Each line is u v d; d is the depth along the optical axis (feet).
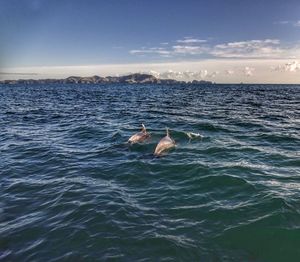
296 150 52.26
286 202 30.42
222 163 43.96
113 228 26.37
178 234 25.34
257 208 29.50
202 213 28.86
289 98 226.58
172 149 51.78
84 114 111.86
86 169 42.75
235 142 57.47
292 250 23.36
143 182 37.47
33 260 22.62
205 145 54.49
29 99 213.87
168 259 22.24
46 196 33.78
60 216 28.96
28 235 25.98
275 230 25.66
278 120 92.22
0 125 86.02
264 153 49.75
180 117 96.58
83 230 26.21
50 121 93.86
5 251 23.90
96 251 23.35
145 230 25.96
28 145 58.70
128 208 30.12
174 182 37.27
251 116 101.96
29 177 40.32
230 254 22.82
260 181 36.70
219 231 25.67
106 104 161.89
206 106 143.13
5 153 52.90
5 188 36.55
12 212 30.30
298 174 39.55
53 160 47.80
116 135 64.28
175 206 30.55
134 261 22.04
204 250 23.22
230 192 33.81
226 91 368.89
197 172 40.14
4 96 252.42
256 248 23.54
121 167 42.98
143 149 52.19
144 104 157.79
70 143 59.82
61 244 24.44
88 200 32.17
